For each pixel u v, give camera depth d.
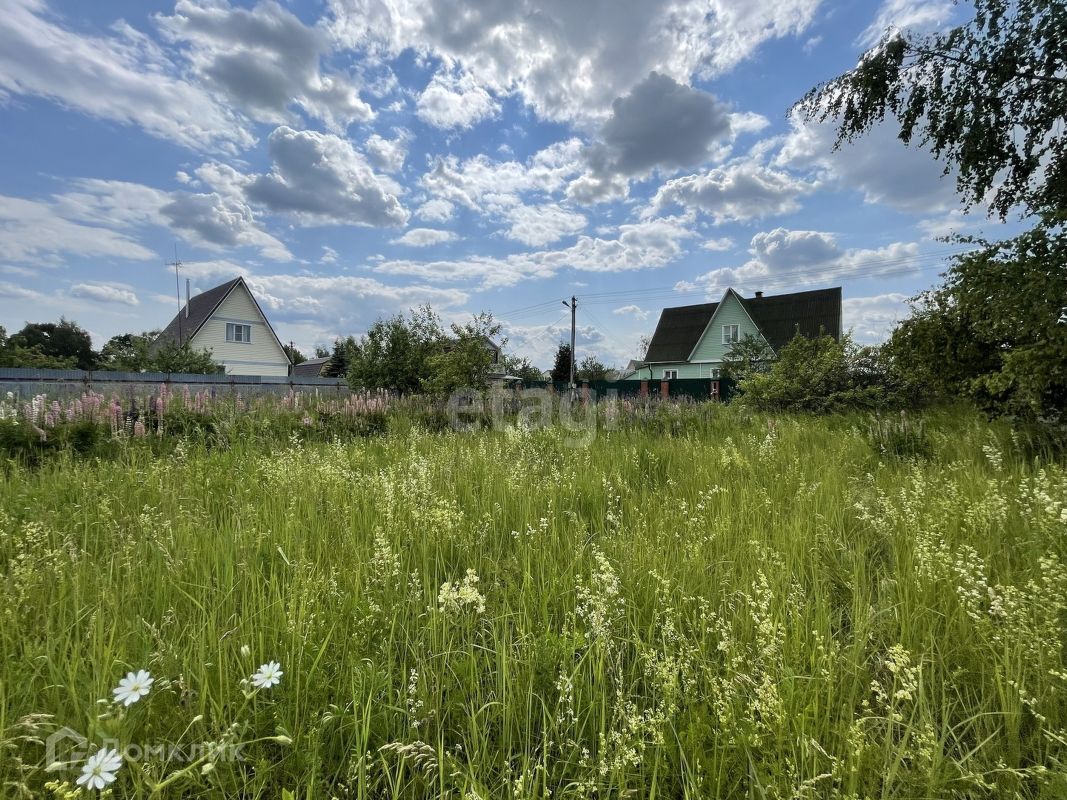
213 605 2.05
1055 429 5.25
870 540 3.16
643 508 3.81
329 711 1.53
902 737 1.51
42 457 5.32
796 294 34.88
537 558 2.78
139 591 2.21
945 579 2.36
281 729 1.32
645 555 2.70
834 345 12.22
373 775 1.44
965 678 1.84
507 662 1.76
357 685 1.60
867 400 11.12
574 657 1.95
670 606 2.18
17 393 8.59
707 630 1.93
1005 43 7.85
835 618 2.26
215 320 32.84
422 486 3.71
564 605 2.29
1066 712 1.58
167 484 4.15
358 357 15.93
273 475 4.39
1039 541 2.63
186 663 1.58
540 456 6.04
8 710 1.42
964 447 5.65
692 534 2.99
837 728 1.51
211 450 6.29
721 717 1.48
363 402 10.77
